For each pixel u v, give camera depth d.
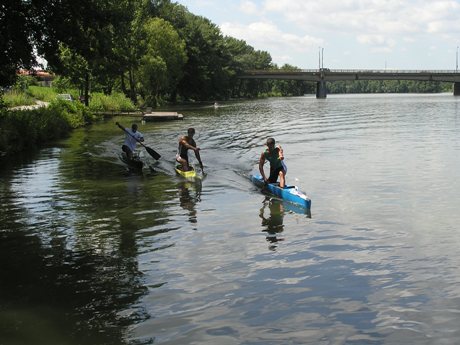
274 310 5.56
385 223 8.97
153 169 15.47
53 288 6.26
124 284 6.34
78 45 21.58
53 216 9.81
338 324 5.22
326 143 21.81
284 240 8.04
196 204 10.69
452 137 23.36
